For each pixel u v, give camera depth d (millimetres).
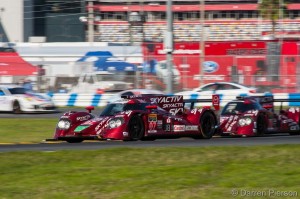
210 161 37938
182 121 55188
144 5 186500
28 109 94875
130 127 52000
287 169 34906
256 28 185000
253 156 39531
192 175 33656
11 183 32438
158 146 46438
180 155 40375
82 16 177875
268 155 39812
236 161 37812
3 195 29422
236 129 59000
